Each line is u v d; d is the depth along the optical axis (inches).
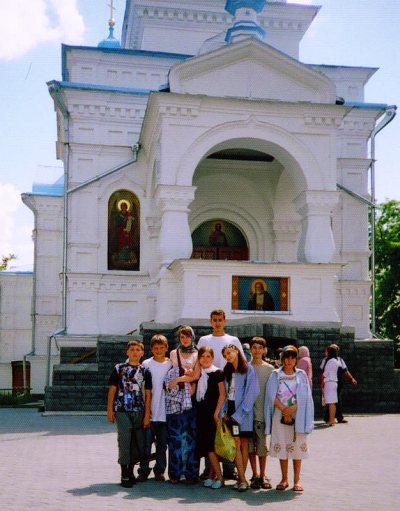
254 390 398.0
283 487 390.0
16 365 1573.6
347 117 1096.2
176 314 844.0
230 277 818.8
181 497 367.9
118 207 1034.7
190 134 865.5
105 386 835.4
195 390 406.6
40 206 1337.4
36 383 1288.1
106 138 1053.2
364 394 855.7
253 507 344.5
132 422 400.2
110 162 1048.8
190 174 861.2
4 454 510.6
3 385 1572.3
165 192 854.5
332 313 832.9
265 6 1229.1
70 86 1041.5
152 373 415.5
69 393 829.8
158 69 1148.5
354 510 337.1
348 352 847.7
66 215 1018.7
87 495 367.6
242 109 876.6
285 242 1074.1
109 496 366.0
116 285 1021.8
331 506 346.3
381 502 355.6
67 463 469.7
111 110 1056.8
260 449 400.2
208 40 1201.4
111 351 842.2
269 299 826.2
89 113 1051.9
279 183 1062.4
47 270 1332.4
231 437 391.2
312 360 820.6
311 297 833.5
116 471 442.3
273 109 882.1
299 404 393.1
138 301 1025.5
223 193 1079.6
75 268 1015.0
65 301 1007.6
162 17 1206.3
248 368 401.7
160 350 419.8
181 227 853.8
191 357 416.5
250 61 894.4
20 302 1595.7
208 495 374.6
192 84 881.5
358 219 1069.1
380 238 1659.7
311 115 887.7
